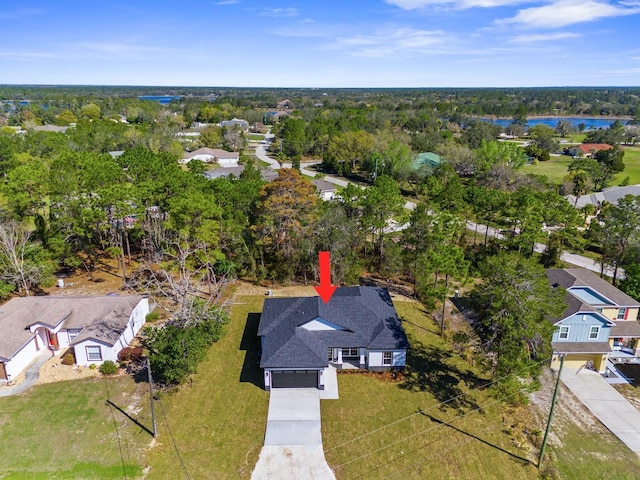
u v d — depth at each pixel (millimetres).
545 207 54750
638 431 27250
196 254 41969
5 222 41312
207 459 23766
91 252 48281
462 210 61188
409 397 29266
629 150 148625
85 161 46562
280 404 28156
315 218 44094
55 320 32688
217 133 133625
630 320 35500
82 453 23859
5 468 22797
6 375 29484
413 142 117500
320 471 23281
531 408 28922
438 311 41312
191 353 28688
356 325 32750
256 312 39594
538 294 27453
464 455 24562
